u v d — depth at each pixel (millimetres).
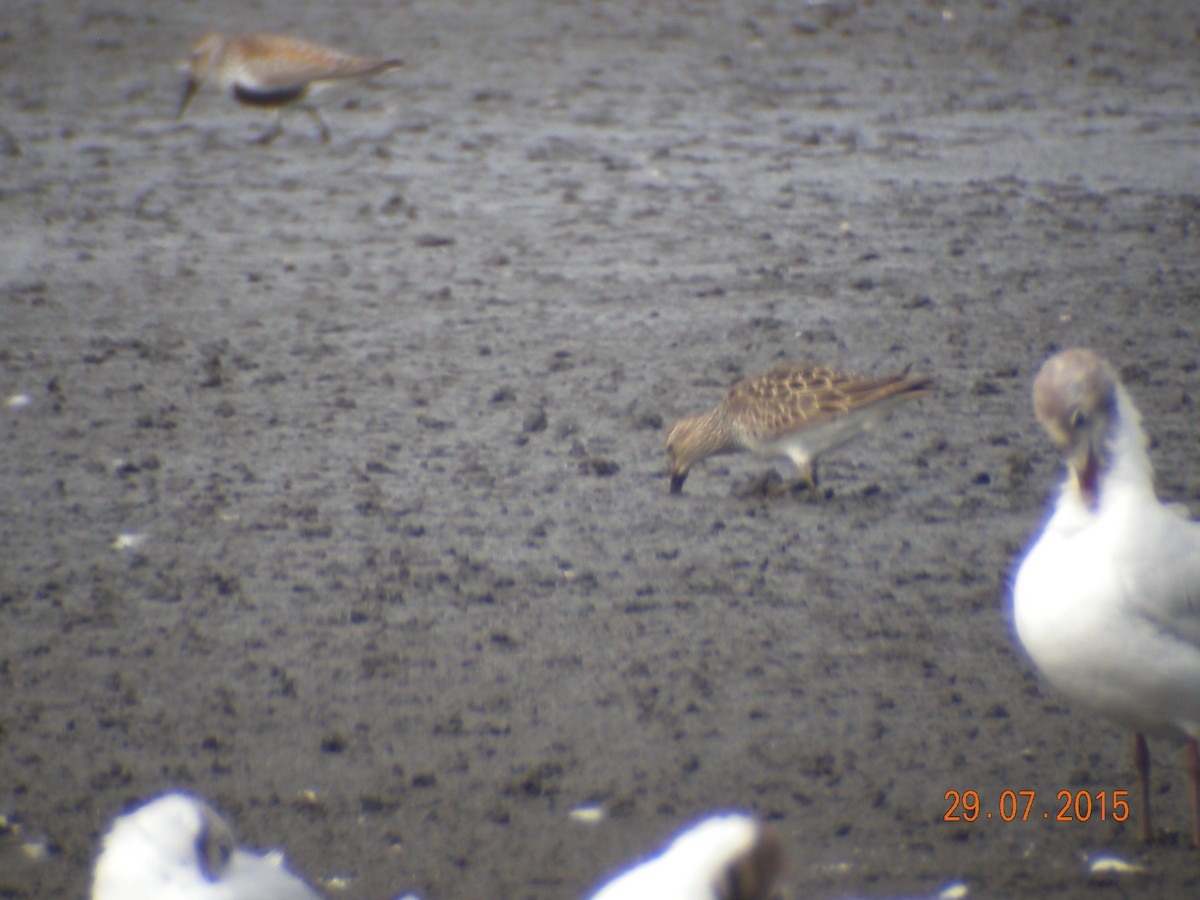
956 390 17406
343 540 13656
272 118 32375
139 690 11211
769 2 42594
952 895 8867
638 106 32969
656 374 17984
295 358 18484
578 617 12297
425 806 9859
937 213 24938
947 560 13266
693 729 10711
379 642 11898
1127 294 20719
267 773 10219
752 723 10781
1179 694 8367
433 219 24781
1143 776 9266
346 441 15977
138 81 35562
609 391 17484
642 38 39156
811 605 12469
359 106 33312
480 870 9219
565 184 26844
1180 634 8258
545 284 21438
